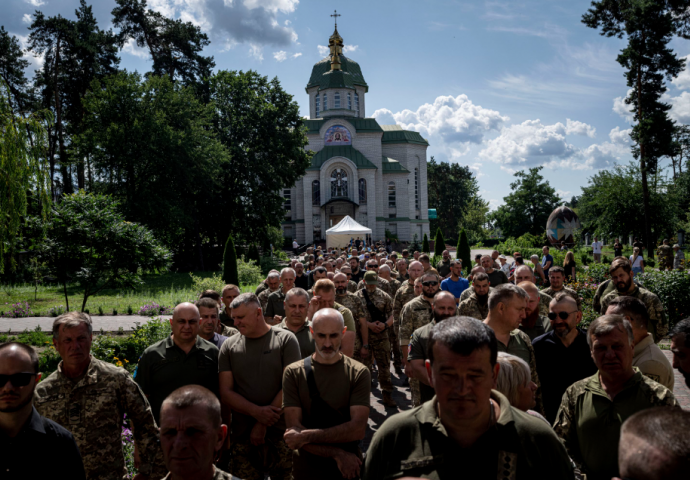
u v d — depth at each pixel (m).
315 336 3.77
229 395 4.17
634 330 3.71
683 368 2.87
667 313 12.12
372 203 60.62
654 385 2.94
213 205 39.22
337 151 61.72
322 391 3.72
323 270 8.37
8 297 22.42
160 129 32.31
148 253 14.91
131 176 33.22
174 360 4.23
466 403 1.83
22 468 2.59
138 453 3.62
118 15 37.72
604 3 28.66
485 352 1.88
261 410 4.07
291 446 3.51
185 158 33.50
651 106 29.77
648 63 28.92
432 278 5.96
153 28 38.62
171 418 2.18
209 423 2.21
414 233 66.44
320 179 59.66
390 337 9.34
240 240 42.06
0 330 14.62
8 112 15.15
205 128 38.84
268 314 7.47
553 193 69.81
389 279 10.35
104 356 8.77
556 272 7.41
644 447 1.27
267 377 4.27
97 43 37.66
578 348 4.16
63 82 38.31
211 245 41.72
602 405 3.00
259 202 39.91
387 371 7.50
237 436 4.23
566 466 1.96
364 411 3.72
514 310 3.97
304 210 60.06
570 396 3.22
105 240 14.16
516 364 2.98
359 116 69.69
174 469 2.15
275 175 40.62
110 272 14.54
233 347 4.38
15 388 2.56
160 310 17.50
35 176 15.35
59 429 2.79
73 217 14.01
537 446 1.91
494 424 1.94
